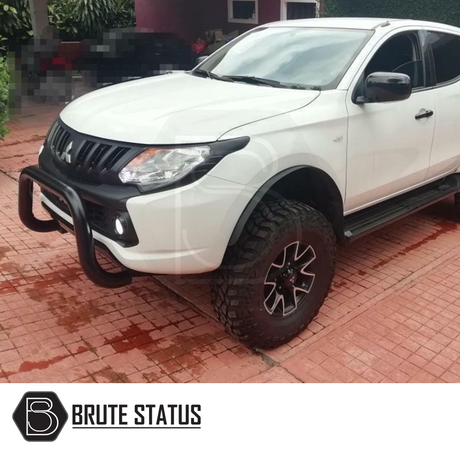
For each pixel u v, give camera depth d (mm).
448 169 4719
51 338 3322
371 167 3715
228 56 4262
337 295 3977
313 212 3215
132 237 2799
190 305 3762
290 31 4223
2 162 6902
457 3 7496
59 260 4297
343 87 3502
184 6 14539
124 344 3311
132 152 2816
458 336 3527
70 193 2889
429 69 4297
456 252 4711
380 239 4969
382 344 3426
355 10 8547
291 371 3143
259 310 3086
